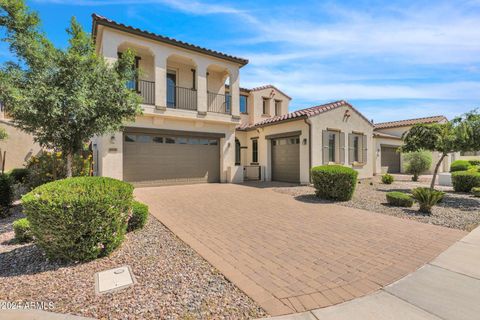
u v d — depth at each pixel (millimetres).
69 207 3158
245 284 2803
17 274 3039
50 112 4508
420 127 8898
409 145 9133
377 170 17891
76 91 4797
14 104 4332
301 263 3387
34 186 7887
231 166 12898
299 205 7316
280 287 2748
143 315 2217
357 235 4594
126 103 5715
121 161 9805
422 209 6375
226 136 12953
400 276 3012
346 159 13375
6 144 11758
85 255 3346
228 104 14367
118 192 3695
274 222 5473
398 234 4660
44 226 3197
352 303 2445
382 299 2514
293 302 2455
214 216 5973
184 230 4844
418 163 14000
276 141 13938
